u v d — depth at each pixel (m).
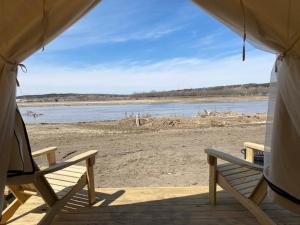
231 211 2.82
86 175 3.01
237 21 2.08
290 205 2.06
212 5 2.10
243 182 2.66
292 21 1.93
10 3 1.93
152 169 5.17
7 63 2.06
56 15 2.07
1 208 2.09
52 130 11.84
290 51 2.01
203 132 9.68
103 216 2.75
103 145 7.69
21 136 2.24
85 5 2.14
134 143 7.88
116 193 3.36
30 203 3.08
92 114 25.11
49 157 3.32
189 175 4.74
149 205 3.00
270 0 1.91
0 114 2.03
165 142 7.89
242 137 8.31
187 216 2.72
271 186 2.11
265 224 2.21
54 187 2.67
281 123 2.08
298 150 2.05
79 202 3.10
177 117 15.23
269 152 2.20
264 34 2.05
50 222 2.33
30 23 2.01
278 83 2.11
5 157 2.09
